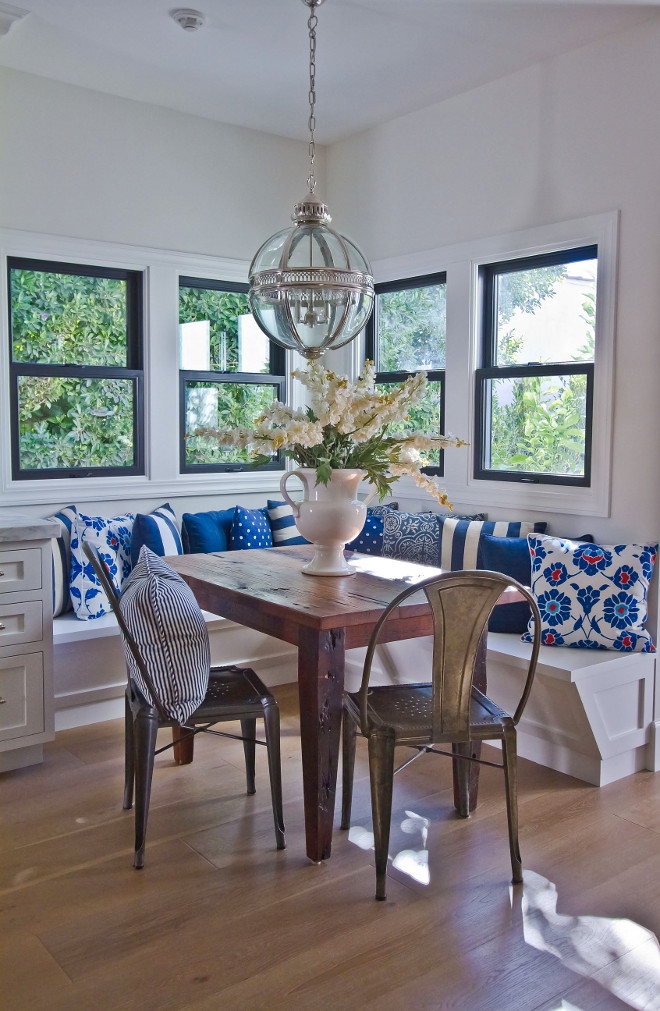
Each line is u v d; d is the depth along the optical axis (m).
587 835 2.67
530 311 3.85
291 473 2.82
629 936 2.13
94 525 3.77
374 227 4.53
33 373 3.87
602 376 3.44
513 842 2.36
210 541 4.08
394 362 4.61
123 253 4.05
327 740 2.43
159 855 2.52
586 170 3.48
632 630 3.16
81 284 4.02
